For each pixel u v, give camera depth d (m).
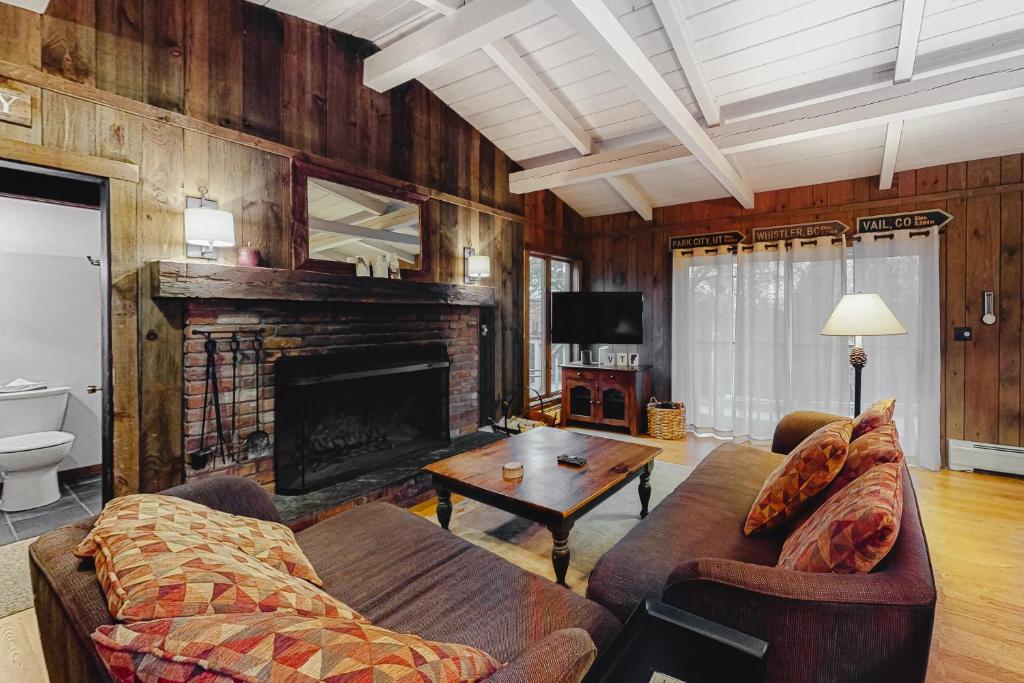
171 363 2.47
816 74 3.06
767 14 2.62
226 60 2.68
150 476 2.40
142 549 0.94
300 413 2.85
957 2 2.39
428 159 3.90
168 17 2.46
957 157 3.70
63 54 2.14
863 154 3.79
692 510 1.94
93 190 2.78
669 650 1.01
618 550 1.64
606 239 5.69
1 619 1.91
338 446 3.27
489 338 4.54
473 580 1.43
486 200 4.48
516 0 2.47
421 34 2.93
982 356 3.68
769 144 3.35
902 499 1.31
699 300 4.96
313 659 0.64
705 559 1.17
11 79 2.01
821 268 4.26
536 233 5.13
